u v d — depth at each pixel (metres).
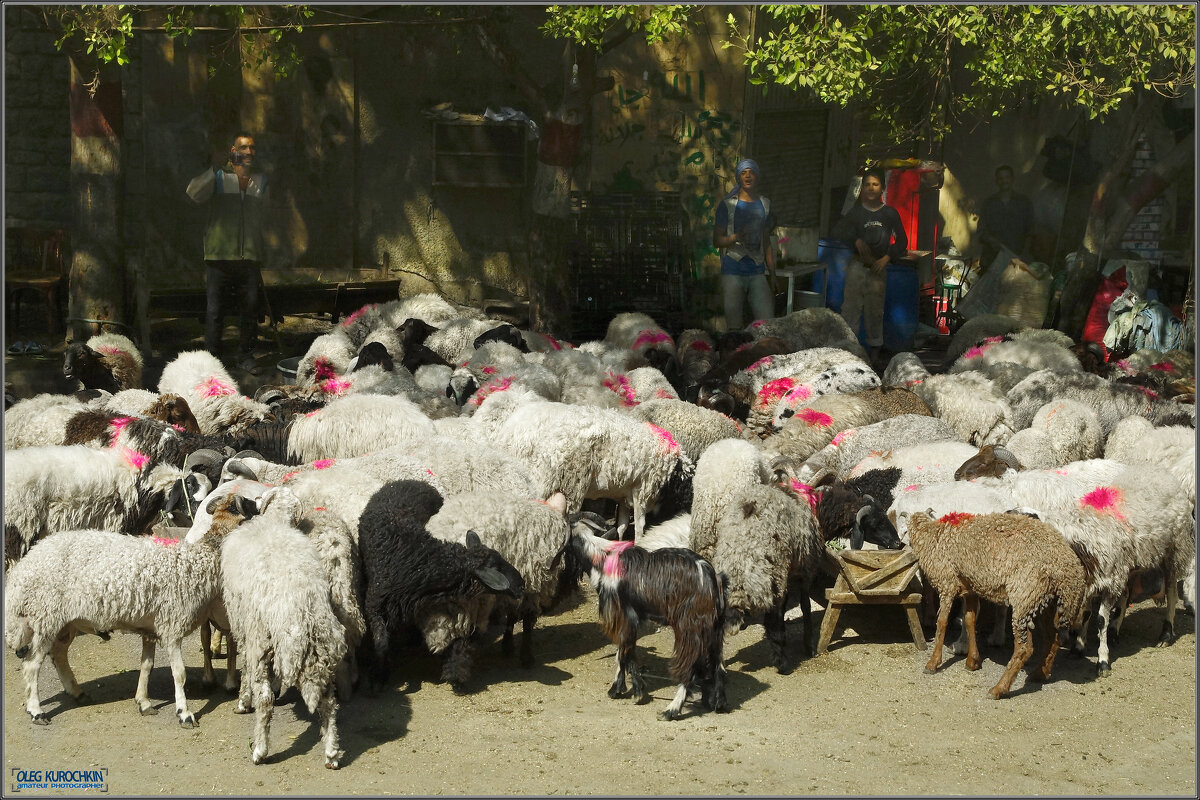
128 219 17.12
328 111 17.70
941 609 6.84
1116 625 7.29
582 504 8.86
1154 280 16.50
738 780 5.42
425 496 6.73
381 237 18.11
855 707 6.36
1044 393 10.45
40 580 5.80
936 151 19.81
